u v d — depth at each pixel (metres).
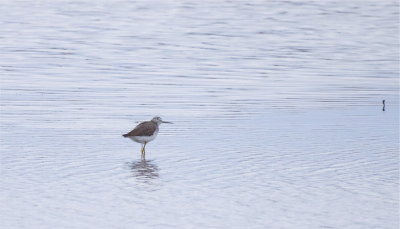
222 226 15.54
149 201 17.11
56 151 21.62
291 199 17.44
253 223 15.76
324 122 26.50
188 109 28.47
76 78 35.38
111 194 17.58
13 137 23.25
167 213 16.28
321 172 19.86
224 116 27.25
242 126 25.61
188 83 34.53
